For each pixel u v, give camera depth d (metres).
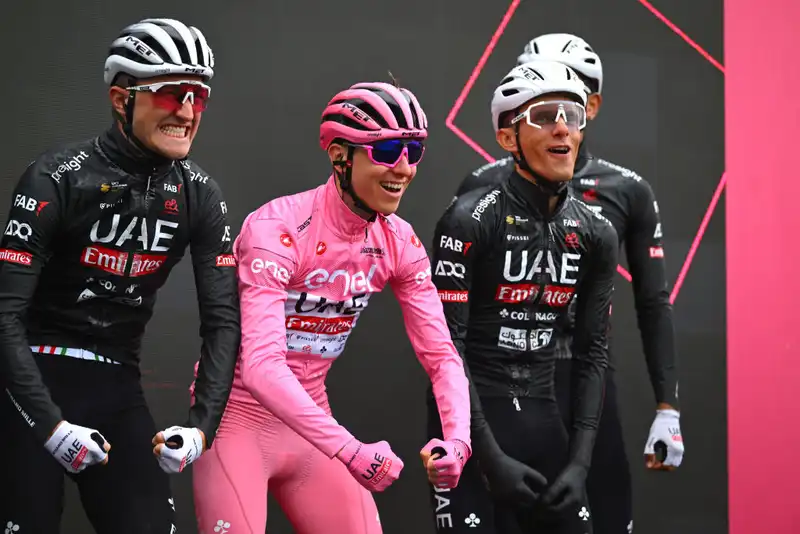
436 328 7.58
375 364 10.72
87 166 6.81
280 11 10.47
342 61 10.68
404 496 10.72
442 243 8.33
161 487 7.07
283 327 6.86
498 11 11.27
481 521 8.09
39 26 9.62
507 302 8.52
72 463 6.32
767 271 12.22
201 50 6.80
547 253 8.48
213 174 10.20
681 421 11.80
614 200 9.81
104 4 9.84
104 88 9.84
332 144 7.09
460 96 11.10
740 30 12.24
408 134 6.88
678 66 11.96
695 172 11.98
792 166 12.30
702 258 11.97
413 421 10.81
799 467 12.25
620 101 11.70
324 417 6.58
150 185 6.96
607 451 9.66
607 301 8.72
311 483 7.26
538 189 8.42
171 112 6.71
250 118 10.34
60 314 7.07
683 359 11.84
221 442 7.11
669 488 11.70
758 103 12.27
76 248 6.89
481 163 11.16
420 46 10.96
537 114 8.19
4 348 6.41
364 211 7.18
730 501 11.95
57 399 7.00
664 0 11.93
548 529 8.29
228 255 7.28
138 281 7.16
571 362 8.91
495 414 8.48
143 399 7.43
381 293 10.77
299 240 7.14
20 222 6.59
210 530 6.88
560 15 11.49
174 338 9.96
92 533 9.66
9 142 9.52
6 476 6.70
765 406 12.15
